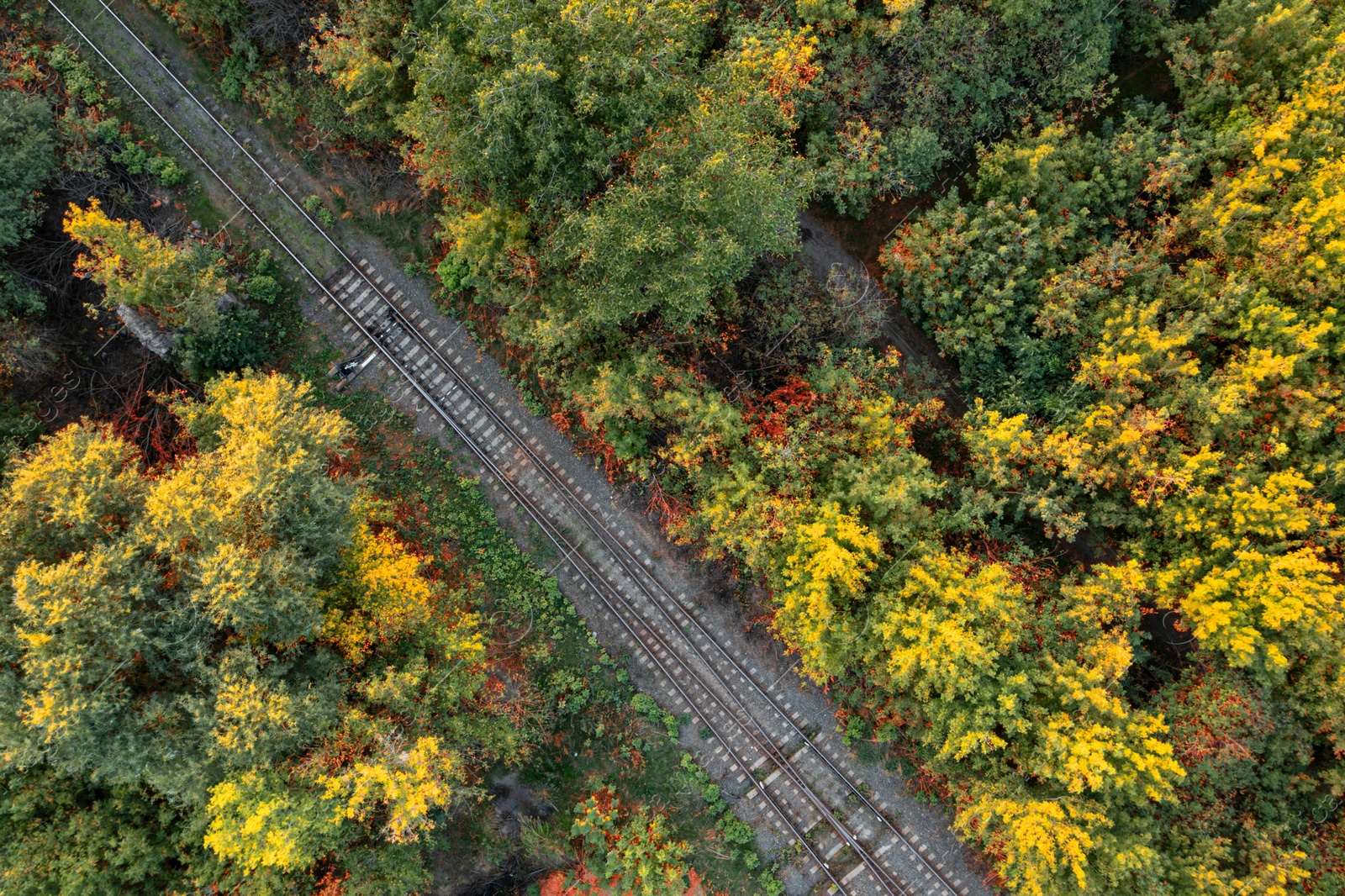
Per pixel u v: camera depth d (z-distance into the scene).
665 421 26.00
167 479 21.75
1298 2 22.86
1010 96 25.86
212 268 24.59
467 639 23.95
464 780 23.61
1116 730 21.05
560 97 19.81
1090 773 20.02
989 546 25.58
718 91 21.91
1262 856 22.89
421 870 24.66
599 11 18.02
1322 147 22.25
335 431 21.84
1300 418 21.41
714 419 23.05
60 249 24.97
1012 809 21.66
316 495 20.56
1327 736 22.91
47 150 24.36
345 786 20.14
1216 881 21.94
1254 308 21.91
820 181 25.56
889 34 24.00
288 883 21.95
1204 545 22.80
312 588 21.02
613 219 20.47
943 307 25.92
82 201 25.39
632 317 24.97
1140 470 22.17
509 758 25.23
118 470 21.77
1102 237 25.73
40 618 18.09
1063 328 24.06
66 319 25.36
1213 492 22.45
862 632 22.41
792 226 23.73
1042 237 24.72
